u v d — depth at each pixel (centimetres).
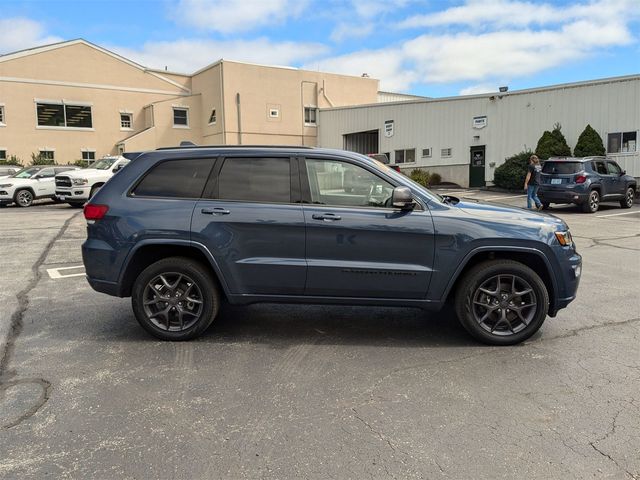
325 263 466
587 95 2089
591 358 446
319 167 481
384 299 476
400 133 2834
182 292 488
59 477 280
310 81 3372
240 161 487
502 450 307
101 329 523
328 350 467
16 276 761
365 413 351
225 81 3084
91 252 483
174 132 3316
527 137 2298
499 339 476
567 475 283
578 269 484
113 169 1928
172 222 471
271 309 592
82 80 3158
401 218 464
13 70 2955
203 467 290
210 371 420
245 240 470
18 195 1952
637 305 604
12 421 339
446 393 381
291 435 323
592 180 1572
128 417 345
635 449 307
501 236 463
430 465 292
